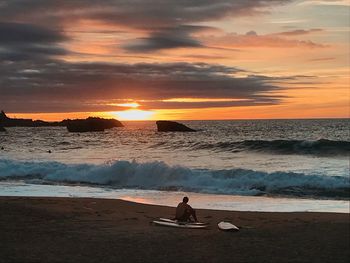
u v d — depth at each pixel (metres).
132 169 24.61
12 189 21.77
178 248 9.46
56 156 44.50
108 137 85.19
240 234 11.04
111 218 13.37
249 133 86.38
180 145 52.16
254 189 20.72
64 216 13.52
